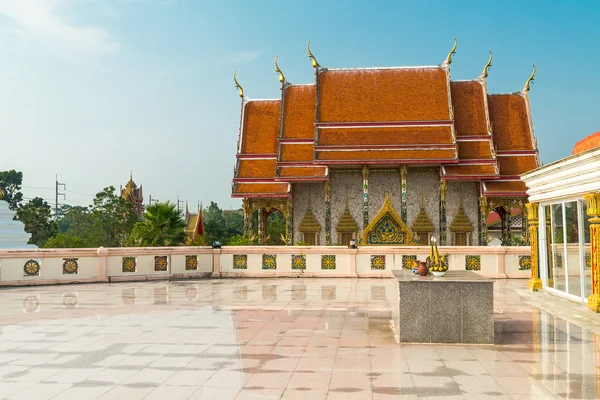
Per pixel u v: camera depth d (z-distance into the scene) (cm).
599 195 1283
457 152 4072
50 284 2095
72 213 6169
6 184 8831
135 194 7650
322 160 4084
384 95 4403
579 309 1348
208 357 896
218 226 6994
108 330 1129
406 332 1003
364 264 2386
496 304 1513
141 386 737
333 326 1177
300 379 768
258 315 1326
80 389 724
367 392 708
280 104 4703
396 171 4284
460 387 729
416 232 4219
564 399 678
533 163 4291
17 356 905
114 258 2241
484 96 4444
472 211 4247
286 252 2406
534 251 1748
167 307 1465
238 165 4475
